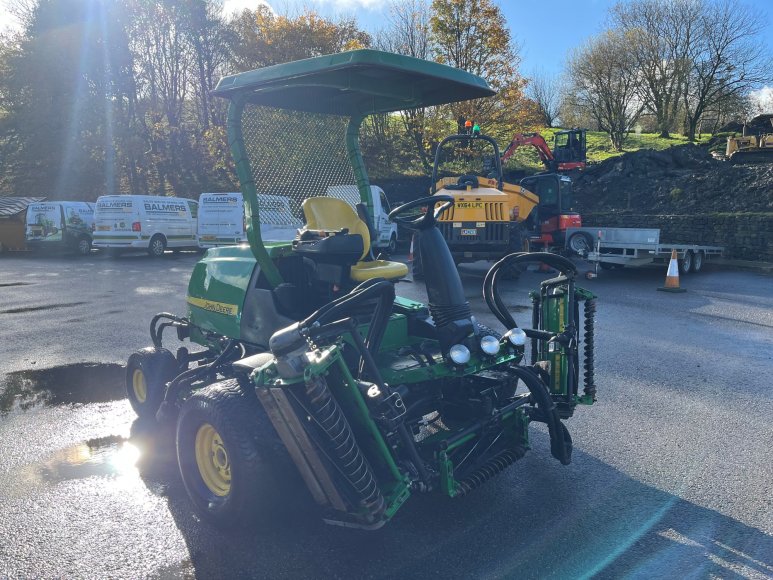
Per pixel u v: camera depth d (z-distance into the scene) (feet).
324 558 10.46
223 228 64.44
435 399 12.39
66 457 14.64
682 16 136.67
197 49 106.32
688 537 11.03
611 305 34.76
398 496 10.03
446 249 12.30
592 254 48.11
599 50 141.18
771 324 29.55
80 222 73.20
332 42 105.19
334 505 10.14
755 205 72.74
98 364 22.90
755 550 10.61
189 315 17.02
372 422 10.09
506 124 94.99
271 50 103.30
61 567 10.20
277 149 14.37
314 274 14.15
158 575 9.99
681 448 14.94
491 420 12.03
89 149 110.11
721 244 62.08
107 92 106.73
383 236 65.72
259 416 10.92
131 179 107.34
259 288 14.23
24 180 109.29
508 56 92.89
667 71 140.15
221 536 11.18
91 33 102.89
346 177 15.85
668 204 79.71
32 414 17.58
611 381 20.38
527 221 56.59
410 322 13.51
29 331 28.60
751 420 16.79
